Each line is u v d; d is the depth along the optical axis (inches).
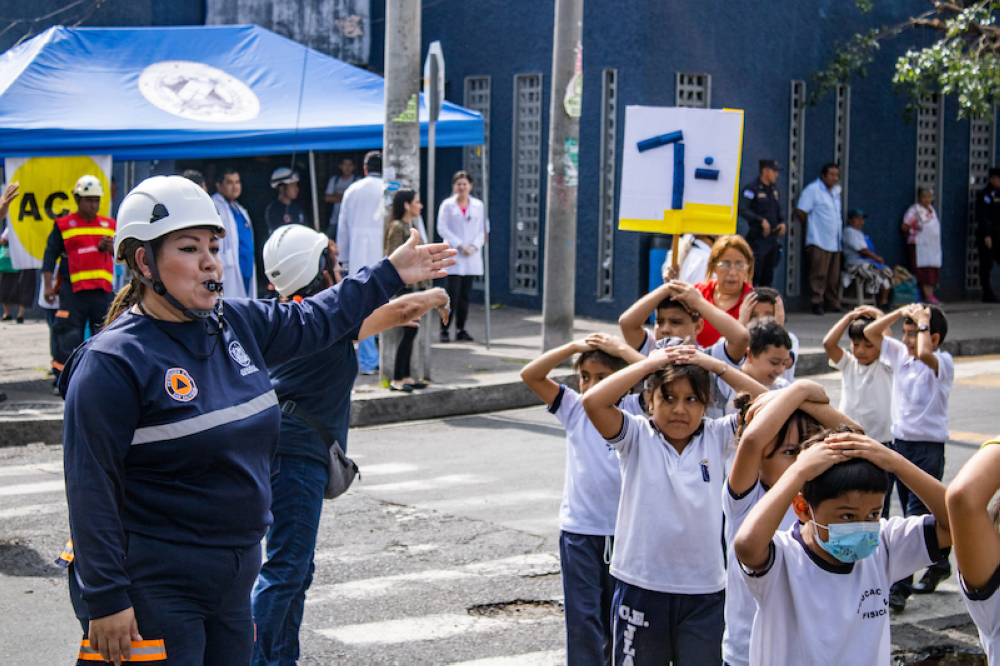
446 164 726.5
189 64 478.9
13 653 190.9
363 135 456.8
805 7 658.2
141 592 116.6
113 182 499.2
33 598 217.2
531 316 645.9
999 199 722.2
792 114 663.1
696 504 149.9
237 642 125.3
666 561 149.9
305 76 491.2
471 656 192.2
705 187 262.5
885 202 706.2
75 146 409.4
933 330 233.3
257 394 125.6
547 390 173.3
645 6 591.5
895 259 713.6
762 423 132.3
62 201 414.6
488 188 696.4
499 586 227.9
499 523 271.4
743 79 635.5
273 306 136.3
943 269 736.3
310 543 168.2
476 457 344.2
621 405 173.8
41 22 628.7
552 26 644.1
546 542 256.8
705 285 243.4
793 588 117.4
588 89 623.5
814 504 114.5
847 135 684.7
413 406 406.9
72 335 392.8
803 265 672.4
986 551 99.3
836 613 116.6
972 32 630.5
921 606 219.8
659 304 203.9
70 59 458.9
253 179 636.7
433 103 428.8
